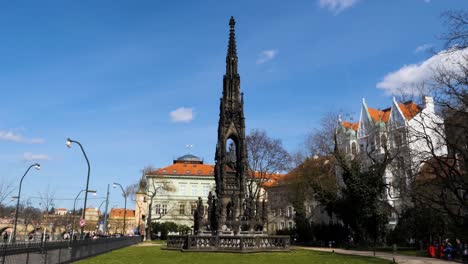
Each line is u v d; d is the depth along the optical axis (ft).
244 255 105.09
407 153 141.38
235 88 153.58
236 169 145.79
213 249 116.47
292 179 251.19
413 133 135.64
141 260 94.48
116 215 588.09
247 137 246.88
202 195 402.31
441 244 123.54
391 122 182.19
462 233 137.69
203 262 87.71
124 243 168.66
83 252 100.89
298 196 245.65
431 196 133.80
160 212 391.04
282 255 107.55
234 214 138.82
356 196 173.37
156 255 108.06
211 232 135.03
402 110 240.73
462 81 105.19
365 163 205.57
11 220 361.30
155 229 341.62
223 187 141.28
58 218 455.63
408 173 135.03
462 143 118.21
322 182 220.64
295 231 247.29
